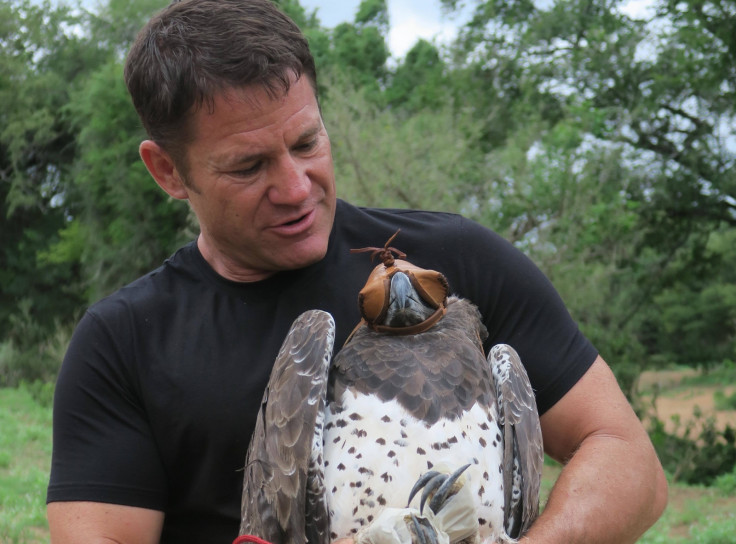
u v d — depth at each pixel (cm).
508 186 1416
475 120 1853
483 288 243
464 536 181
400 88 2827
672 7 1814
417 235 245
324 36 2741
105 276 2347
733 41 1744
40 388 1992
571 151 1469
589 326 1545
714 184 1816
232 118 206
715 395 2545
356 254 243
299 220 219
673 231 1905
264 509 201
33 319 2988
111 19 2909
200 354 229
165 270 245
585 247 1492
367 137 1352
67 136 3042
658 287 1977
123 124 2306
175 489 234
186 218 2252
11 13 3031
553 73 1927
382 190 1316
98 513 221
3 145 3080
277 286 235
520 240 1441
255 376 226
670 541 957
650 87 1828
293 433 199
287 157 212
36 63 3062
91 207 2430
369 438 196
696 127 1859
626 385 1589
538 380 236
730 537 956
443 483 180
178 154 218
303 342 210
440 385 203
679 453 1517
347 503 193
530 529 201
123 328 232
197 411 225
